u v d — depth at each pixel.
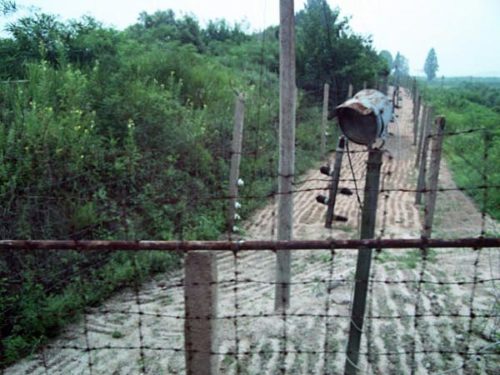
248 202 8.70
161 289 5.52
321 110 19.28
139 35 19.56
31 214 5.21
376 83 20.97
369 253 2.94
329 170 7.86
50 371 3.92
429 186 6.50
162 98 8.77
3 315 4.40
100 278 5.37
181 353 4.04
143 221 6.36
